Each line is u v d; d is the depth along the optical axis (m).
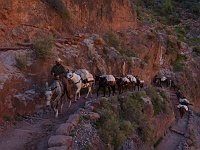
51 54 15.08
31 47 15.01
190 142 18.91
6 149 9.63
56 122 12.27
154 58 29.67
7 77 12.23
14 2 15.66
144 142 14.67
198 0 63.22
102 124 11.97
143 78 24.28
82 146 9.91
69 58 16.73
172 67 34.06
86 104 13.31
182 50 38.47
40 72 14.24
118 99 15.54
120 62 21.19
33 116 12.91
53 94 12.37
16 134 10.80
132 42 26.23
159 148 17.30
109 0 24.94
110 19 25.09
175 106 24.78
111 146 11.45
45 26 17.64
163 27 38.69
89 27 22.41
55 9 18.80
